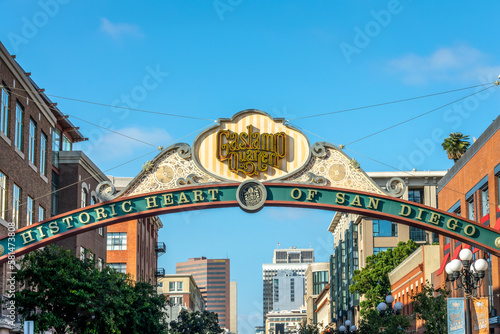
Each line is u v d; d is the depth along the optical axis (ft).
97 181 199.93
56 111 174.60
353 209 99.25
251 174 100.83
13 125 131.75
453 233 98.22
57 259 120.88
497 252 97.55
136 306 144.36
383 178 315.37
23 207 137.49
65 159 180.96
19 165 135.23
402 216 98.78
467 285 96.43
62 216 98.32
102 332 127.85
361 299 334.24
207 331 320.09
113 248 262.06
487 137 133.28
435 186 314.14
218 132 102.12
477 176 141.38
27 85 140.05
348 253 367.04
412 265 212.43
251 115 103.04
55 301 119.65
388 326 143.23
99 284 124.16
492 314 131.75
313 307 588.91
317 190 99.71
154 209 99.25
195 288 529.04
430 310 124.16
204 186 99.71
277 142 101.86
